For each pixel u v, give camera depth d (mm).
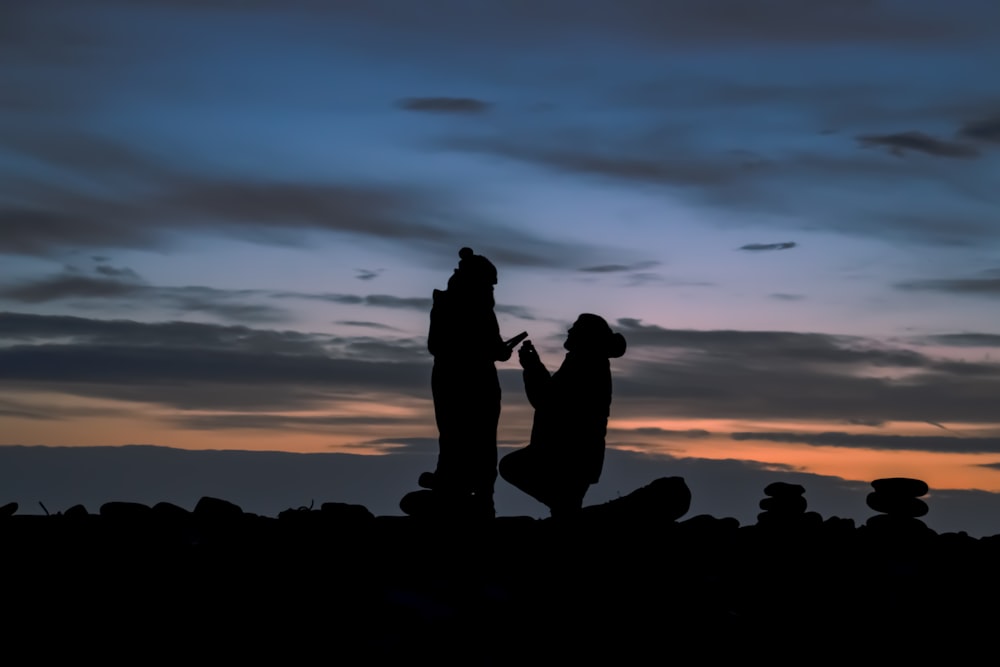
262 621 14156
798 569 16141
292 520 16391
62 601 14234
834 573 16125
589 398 16484
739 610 15258
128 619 14062
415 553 15773
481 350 17109
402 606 14219
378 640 13875
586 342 16672
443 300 17328
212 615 14203
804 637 14852
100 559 14961
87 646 13641
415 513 16797
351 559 15484
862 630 15023
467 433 17109
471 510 16828
